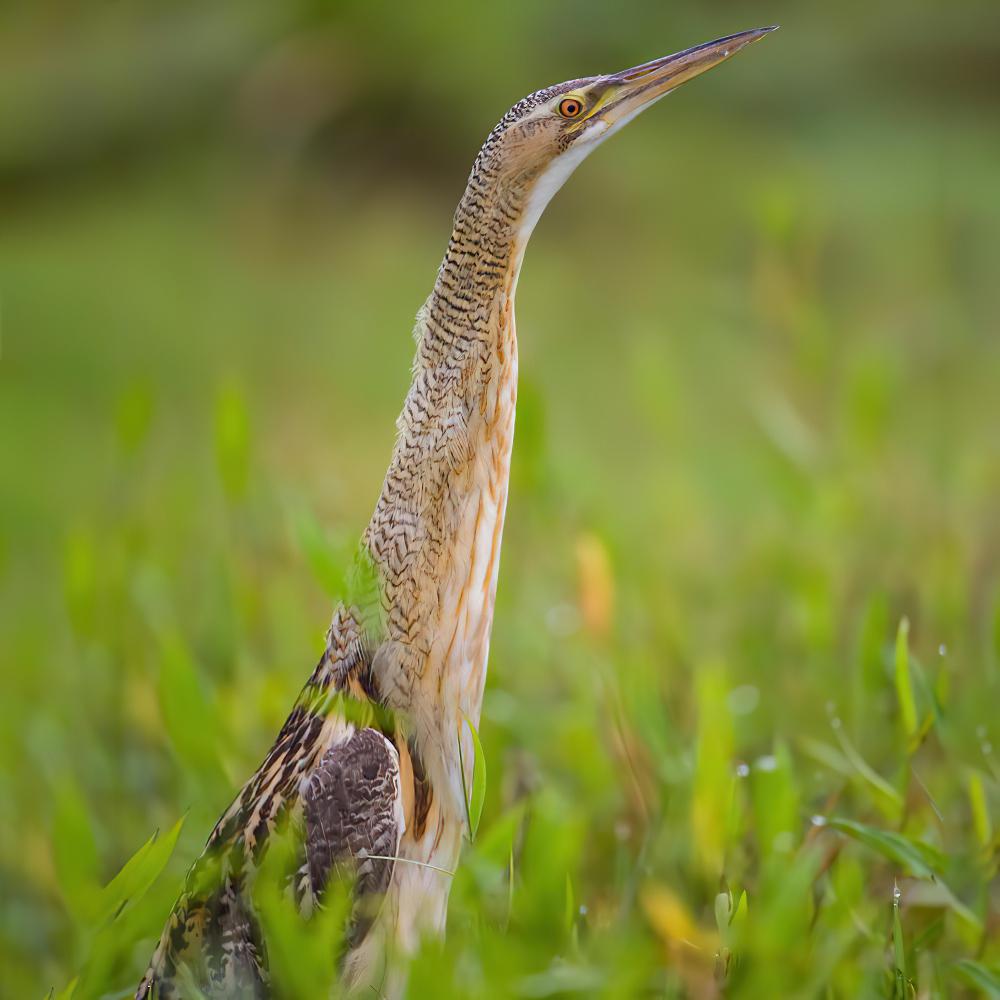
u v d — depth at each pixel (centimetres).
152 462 623
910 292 752
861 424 445
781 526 454
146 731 431
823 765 422
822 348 448
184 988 402
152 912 404
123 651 433
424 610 404
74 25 1221
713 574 454
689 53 410
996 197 854
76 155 1103
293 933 397
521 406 428
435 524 404
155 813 426
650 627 438
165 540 453
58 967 421
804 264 450
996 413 574
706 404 658
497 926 409
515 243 406
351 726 404
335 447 664
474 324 405
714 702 409
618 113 408
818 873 408
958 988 410
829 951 405
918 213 836
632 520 477
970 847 412
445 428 405
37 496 617
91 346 813
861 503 444
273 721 427
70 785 418
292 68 1088
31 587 522
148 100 1108
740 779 416
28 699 452
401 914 403
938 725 409
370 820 402
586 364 751
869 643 417
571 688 434
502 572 442
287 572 439
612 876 420
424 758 405
